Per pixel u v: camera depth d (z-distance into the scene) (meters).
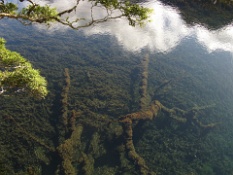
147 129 23.25
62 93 25.12
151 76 29.19
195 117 24.28
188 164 20.94
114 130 22.36
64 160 19.58
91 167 19.89
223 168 20.95
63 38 34.59
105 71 29.09
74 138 21.19
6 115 22.19
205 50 34.97
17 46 32.00
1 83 12.07
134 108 24.81
